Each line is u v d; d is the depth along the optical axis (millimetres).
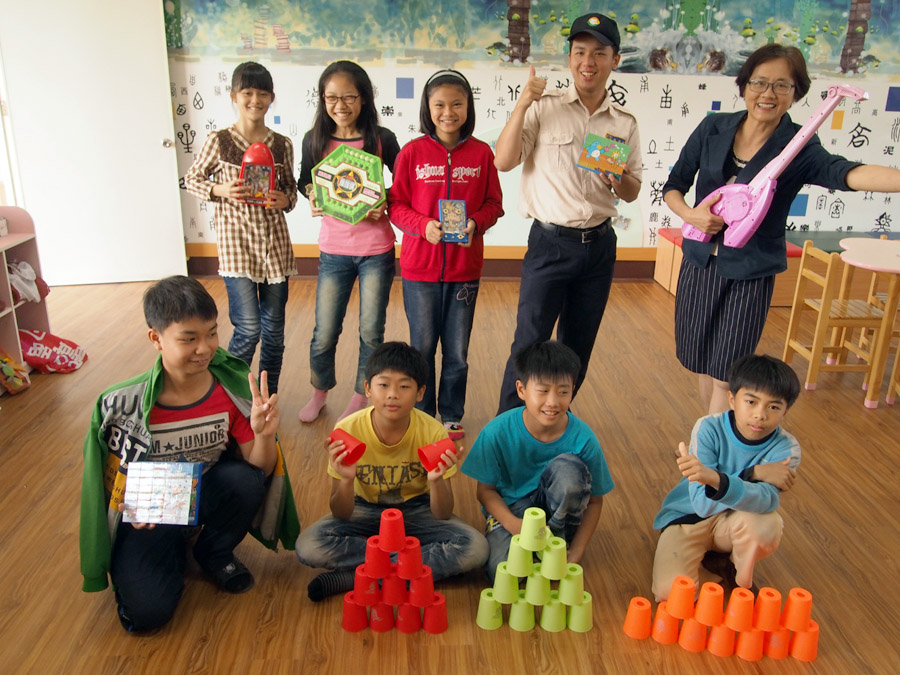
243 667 1702
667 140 4945
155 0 4449
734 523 1901
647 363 3691
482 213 2658
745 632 1763
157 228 4824
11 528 2201
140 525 1705
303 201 4941
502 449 2041
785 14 4715
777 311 4648
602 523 2334
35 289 3354
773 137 2275
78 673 1672
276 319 2926
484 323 4230
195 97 4738
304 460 2654
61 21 4398
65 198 4664
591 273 2617
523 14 4680
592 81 2414
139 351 3656
